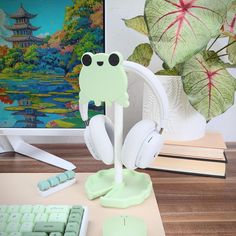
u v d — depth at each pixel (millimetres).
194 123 677
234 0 621
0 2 650
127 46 842
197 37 586
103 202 514
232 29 713
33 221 432
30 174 640
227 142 894
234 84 621
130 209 510
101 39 665
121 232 428
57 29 662
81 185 593
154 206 521
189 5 587
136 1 820
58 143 873
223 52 810
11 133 718
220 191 587
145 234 426
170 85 646
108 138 542
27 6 652
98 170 675
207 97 616
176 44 586
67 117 708
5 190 569
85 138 556
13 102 705
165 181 625
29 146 801
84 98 539
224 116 879
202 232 459
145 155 504
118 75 500
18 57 677
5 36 667
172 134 672
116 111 532
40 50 673
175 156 659
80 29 660
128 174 610
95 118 549
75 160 740
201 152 646
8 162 729
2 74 687
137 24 744
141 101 836
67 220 435
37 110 708
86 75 521
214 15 588
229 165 716
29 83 692
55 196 549
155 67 833
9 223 427
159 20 590
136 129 506
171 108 657
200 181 627
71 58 675
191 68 621
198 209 523
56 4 650
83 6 649
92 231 449
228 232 460
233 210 521
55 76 686
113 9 821
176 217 498
